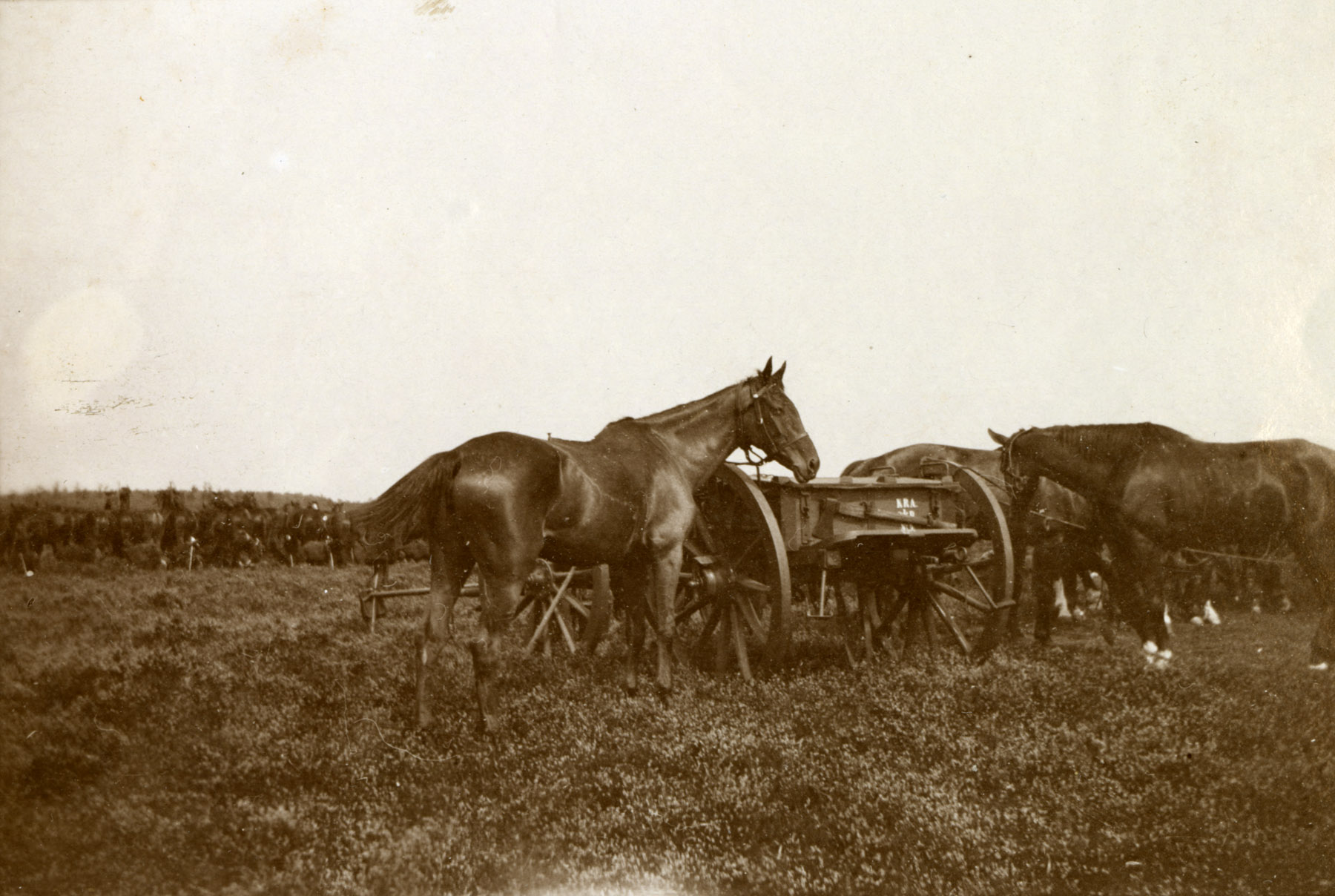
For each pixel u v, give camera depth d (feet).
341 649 26.43
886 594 27.25
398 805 14.20
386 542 17.81
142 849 12.77
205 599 39.75
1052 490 30.27
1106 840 12.85
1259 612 35.09
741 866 12.15
